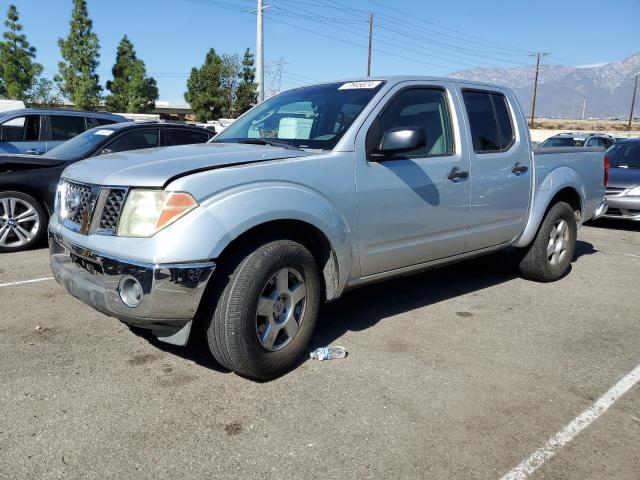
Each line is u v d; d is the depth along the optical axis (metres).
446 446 2.83
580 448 2.85
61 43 40.28
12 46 38.91
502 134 5.07
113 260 3.11
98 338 4.09
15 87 38.94
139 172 3.24
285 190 3.38
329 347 4.00
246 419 3.04
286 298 3.52
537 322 4.66
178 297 3.03
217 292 3.23
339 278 3.77
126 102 46.72
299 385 3.44
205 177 3.15
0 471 2.56
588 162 6.18
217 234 3.07
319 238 3.69
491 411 3.18
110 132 7.57
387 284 5.70
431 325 4.53
